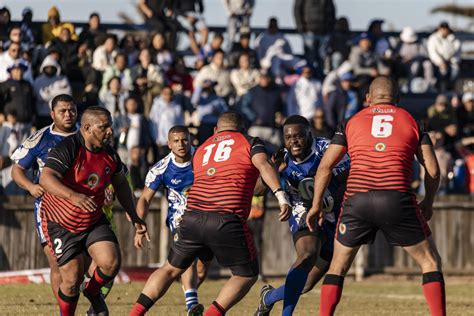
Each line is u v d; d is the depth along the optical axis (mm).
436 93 55719
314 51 53000
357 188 18750
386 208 18453
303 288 22328
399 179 18547
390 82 19578
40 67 46906
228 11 52594
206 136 46625
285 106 49219
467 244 47375
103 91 45094
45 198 20172
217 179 19531
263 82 47125
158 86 45812
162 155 44781
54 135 22359
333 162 19203
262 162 19344
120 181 20672
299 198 22312
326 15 52719
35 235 42344
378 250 46281
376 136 18797
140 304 19703
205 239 19484
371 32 53469
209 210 19438
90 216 19891
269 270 44844
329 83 48938
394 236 18750
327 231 22547
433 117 50500
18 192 43906
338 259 19078
